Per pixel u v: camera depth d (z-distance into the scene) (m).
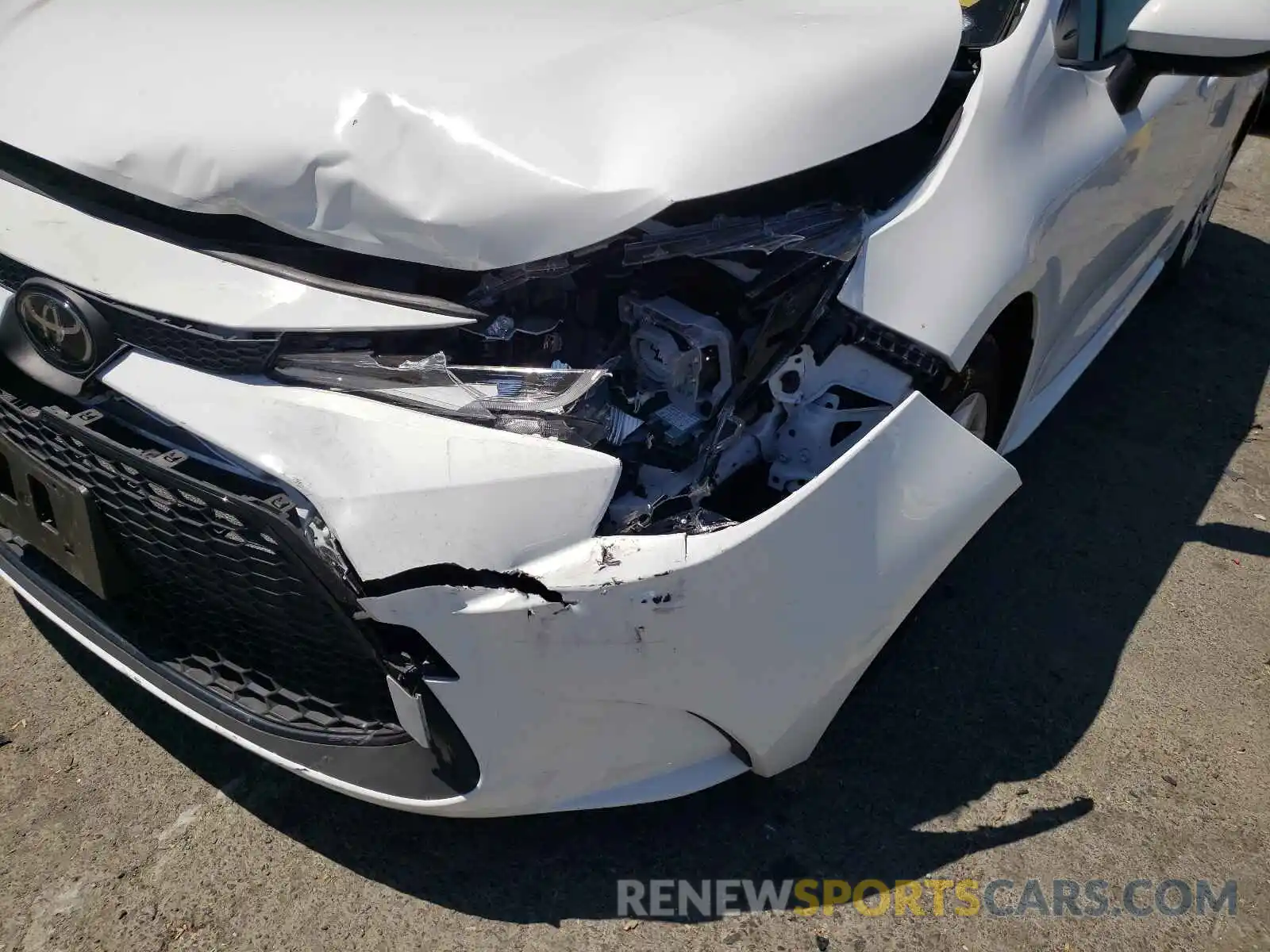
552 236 1.68
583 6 2.02
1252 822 2.13
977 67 2.12
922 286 1.88
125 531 1.88
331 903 1.96
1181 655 2.51
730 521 1.65
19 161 2.03
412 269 1.76
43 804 2.12
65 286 1.78
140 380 1.74
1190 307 3.91
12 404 1.92
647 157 1.71
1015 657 2.48
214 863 2.03
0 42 2.16
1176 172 3.04
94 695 2.36
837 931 1.91
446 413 1.63
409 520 1.57
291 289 1.74
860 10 2.12
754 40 1.94
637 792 1.82
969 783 2.18
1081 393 3.43
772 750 1.84
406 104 1.76
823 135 1.83
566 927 1.92
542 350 1.77
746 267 1.83
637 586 1.57
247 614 1.83
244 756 2.24
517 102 1.77
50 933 1.90
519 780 1.74
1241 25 2.14
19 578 2.20
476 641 1.59
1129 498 3.00
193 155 1.80
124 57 1.98
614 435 1.72
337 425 1.63
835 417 1.86
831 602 1.72
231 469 1.69
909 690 2.38
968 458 1.85
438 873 2.01
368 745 1.86
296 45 1.90
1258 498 3.03
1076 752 2.26
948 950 1.89
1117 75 2.46
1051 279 2.30
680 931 1.91
